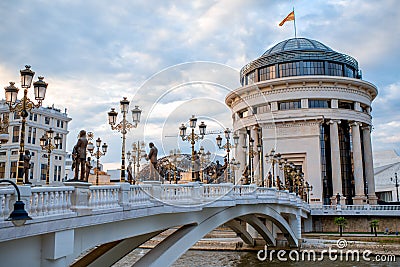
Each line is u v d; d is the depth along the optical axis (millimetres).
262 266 32750
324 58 62938
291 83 61250
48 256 10766
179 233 19812
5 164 34500
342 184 61500
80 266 17391
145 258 17891
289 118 60625
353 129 62438
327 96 60938
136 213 14562
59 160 40031
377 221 45844
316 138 59938
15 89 11602
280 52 63969
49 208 10680
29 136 35844
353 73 67250
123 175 15016
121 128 15273
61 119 40156
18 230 9461
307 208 47688
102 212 12711
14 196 9492
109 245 17328
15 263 10070
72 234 11516
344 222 46094
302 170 60344
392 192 80000
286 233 37969
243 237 39969
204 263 33812
